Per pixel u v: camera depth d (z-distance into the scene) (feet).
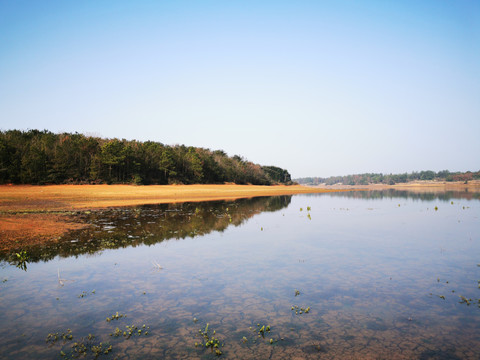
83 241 56.59
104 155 251.60
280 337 23.77
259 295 32.19
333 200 193.26
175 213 103.19
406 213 111.45
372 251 51.24
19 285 34.60
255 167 516.73
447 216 101.55
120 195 174.60
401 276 38.27
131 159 277.64
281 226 78.69
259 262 44.32
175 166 341.21
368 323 26.04
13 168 204.33
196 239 60.95
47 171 220.23
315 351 21.72
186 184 337.93
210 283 35.68
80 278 37.09
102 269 40.60
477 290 33.45
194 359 20.77
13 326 25.39
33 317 27.02
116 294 32.30
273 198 210.79
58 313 27.84
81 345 22.52
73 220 80.33
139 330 24.86
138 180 266.77
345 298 31.40
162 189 240.32
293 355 21.22
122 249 51.65
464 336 23.85
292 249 52.70
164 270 40.45
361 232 70.03
